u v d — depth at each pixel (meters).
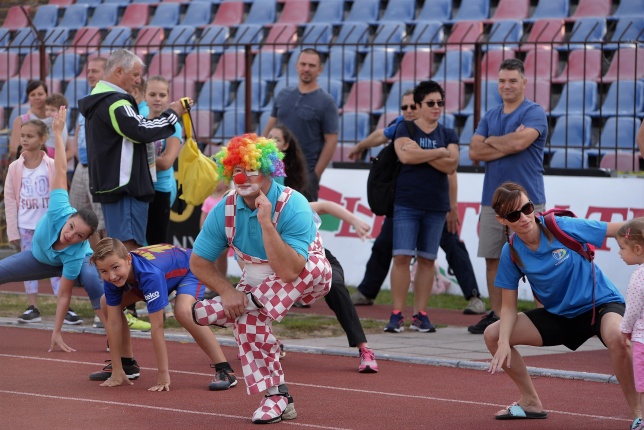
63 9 37.94
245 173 10.38
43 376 13.83
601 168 24.22
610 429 10.78
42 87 22.88
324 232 24.72
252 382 10.88
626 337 10.12
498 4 30.98
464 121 28.17
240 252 10.90
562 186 22.16
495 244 17.73
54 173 16.86
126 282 12.91
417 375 14.11
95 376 13.55
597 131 27.02
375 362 14.33
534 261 10.73
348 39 31.53
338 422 11.11
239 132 30.19
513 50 28.86
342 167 24.69
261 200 10.34
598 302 10.69
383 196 17.83
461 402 12.24
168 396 12.55
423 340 17.14
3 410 11.62
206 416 11.41
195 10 35.50
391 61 30.23
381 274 21.64
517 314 11.06
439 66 29.67
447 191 18.05
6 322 18.84
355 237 24.28
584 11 29.33
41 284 24.88
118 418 11.25
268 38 32.69
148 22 36.28
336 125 20.81
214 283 10.90
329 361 15.25
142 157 16.42
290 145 15.50
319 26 32.09
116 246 12.46
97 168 16.31
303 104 20.61
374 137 23.94
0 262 15.53
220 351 13.19
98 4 37.69
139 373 13.93
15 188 18.77
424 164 17.77
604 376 13.59
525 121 17.52
